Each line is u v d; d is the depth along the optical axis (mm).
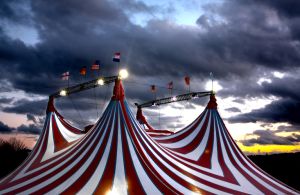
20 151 37094
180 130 16016
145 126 23484
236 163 14094
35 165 12773
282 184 13539
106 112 12406
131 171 10445
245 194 11656
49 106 16953
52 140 14758
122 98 12734
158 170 11102
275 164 36250
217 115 15953
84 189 9719
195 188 11055
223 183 12148
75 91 18719
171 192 10070
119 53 13883
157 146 12680
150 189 9961
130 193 9656
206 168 13031
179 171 11820
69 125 17172
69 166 11055
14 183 11414
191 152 14203
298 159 36031
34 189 10289
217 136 15070
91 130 12414
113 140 11391
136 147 11391
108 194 9477
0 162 34969
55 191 9852
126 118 12180
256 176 13547
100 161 10734
